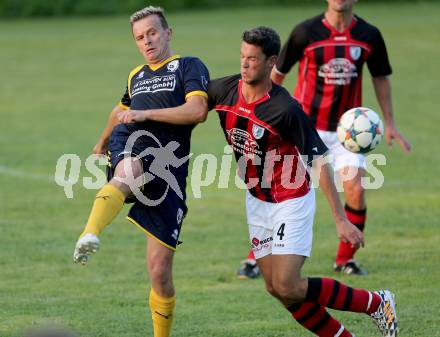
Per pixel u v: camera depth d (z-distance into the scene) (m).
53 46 101.19
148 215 19.95
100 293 25.88
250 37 18.89
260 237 20.39
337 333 20.16
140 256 30.47
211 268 28.97
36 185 42.62
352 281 27.28
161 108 20.88
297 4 132.75
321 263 29.64
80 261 18.67
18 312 23.81
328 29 28.91
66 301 24.98
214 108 20.75
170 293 20.05
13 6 131.25
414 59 86.25
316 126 29.34
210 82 20.62
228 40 99.56
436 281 27.05
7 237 32.84
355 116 23.47
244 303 24.91
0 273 28.08
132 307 24.42
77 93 73.31
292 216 19.72
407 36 99.12
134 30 21.52
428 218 35.72
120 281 27.30
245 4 135.25
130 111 20.16
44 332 10.27
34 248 31.33
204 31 107.88
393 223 35.03
